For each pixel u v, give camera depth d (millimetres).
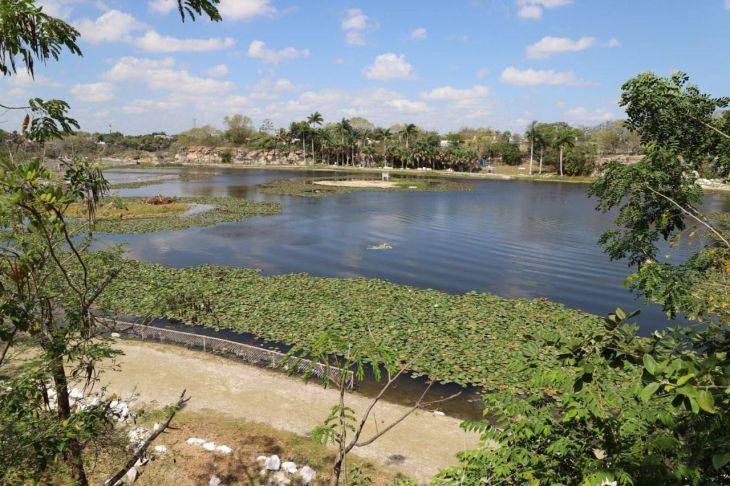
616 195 8461
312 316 18547
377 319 18312
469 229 39906
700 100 7281
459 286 24219
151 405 12102
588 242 34938
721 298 6746
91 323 5512
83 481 5891
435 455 10469
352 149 128750
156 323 17734
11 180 3449
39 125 4691
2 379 4512
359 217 45656
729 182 7516
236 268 25734
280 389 13234
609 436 4055
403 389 13555
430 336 16781
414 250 32094
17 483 4340
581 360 3480
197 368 14320
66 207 4520
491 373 14227
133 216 42031
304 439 10922
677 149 7684
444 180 91500
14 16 3750
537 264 28594
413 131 117500
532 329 17453
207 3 4266
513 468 4629
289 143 140500
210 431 11133
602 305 21516
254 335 17031
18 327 4316
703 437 3262
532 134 101625
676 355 3346
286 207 51906
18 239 4363
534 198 62938
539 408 5133
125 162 132750
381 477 9609
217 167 125500
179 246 32031
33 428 4707
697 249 30062
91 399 11938
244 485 9336
